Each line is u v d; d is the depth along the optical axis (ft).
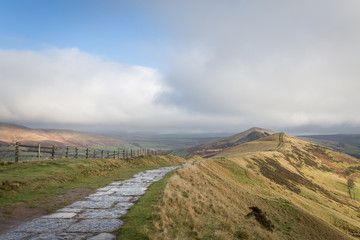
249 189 157.48
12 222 27.12
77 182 56.29
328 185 422.82
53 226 26.32
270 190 194.39
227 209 55.98
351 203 334.24
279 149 582.76
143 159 135.95
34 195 39.91
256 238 40.78
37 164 64.08
